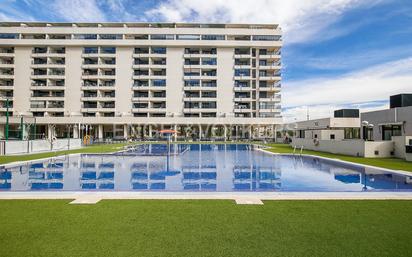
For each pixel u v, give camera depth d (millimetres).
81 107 60156
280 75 61094
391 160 17812
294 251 3996
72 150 28859
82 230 4801
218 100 60531
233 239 4426
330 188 10547
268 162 19672
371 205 6488
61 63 61219
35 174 14312
